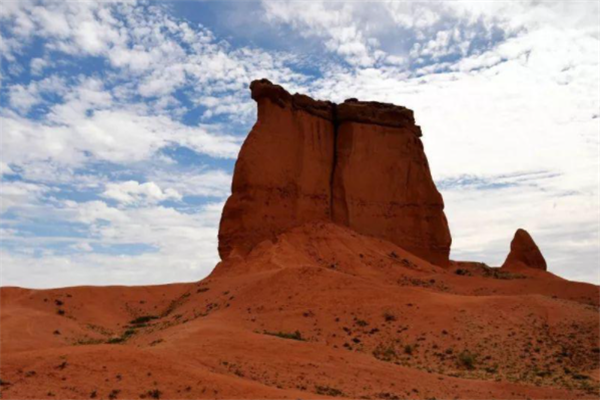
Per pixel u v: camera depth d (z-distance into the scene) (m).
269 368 35.72
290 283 54.72
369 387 34.41
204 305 56.16
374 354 43.72
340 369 36.84
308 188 72.56
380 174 77.56
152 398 29.08
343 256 65.94
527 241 86.12
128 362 32.25
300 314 49.75
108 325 58.56
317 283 54.72
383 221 76.19
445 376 38.09
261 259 62.78
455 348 44.69
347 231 71.88
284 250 63.78
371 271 64.50
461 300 52.38
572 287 67.62
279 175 69.94
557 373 40.59
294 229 69.06
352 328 48.09
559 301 53.06
